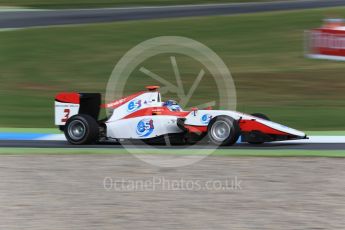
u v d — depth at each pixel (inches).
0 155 1240.2
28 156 1227.9
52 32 3132.4
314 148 1302.9
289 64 2551.7
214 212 846.5
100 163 1155.3
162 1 4215.1
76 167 1122.0
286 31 3075.8
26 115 1870.1
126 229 775.1
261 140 1278.3
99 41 2979.8
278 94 2148.1
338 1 3971.5
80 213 844.0
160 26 3262.8
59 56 2748.5
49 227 782.5
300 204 879.1
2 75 2465.6
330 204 877.8
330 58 2581.2
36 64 2625.5
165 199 914.1
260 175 1050.7
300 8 3668.8
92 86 2310.5
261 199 907.4
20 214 838.5
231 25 3245.6
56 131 1606.8
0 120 1787.6
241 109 1957.4
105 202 898.1
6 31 3147.1
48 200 908.0
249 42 2928.2
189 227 781.3
